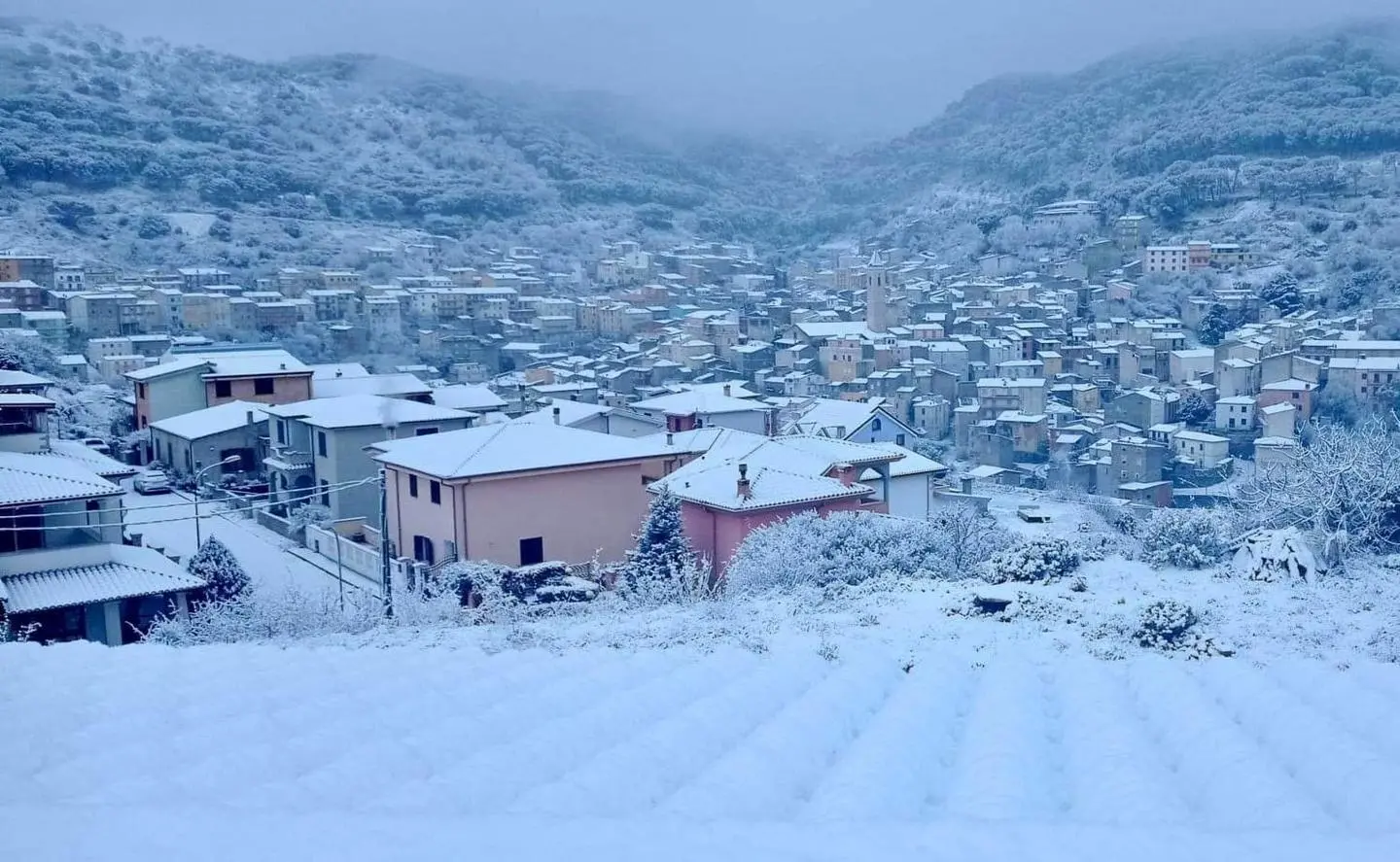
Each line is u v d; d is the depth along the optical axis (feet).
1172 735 28.30
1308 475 70.74
